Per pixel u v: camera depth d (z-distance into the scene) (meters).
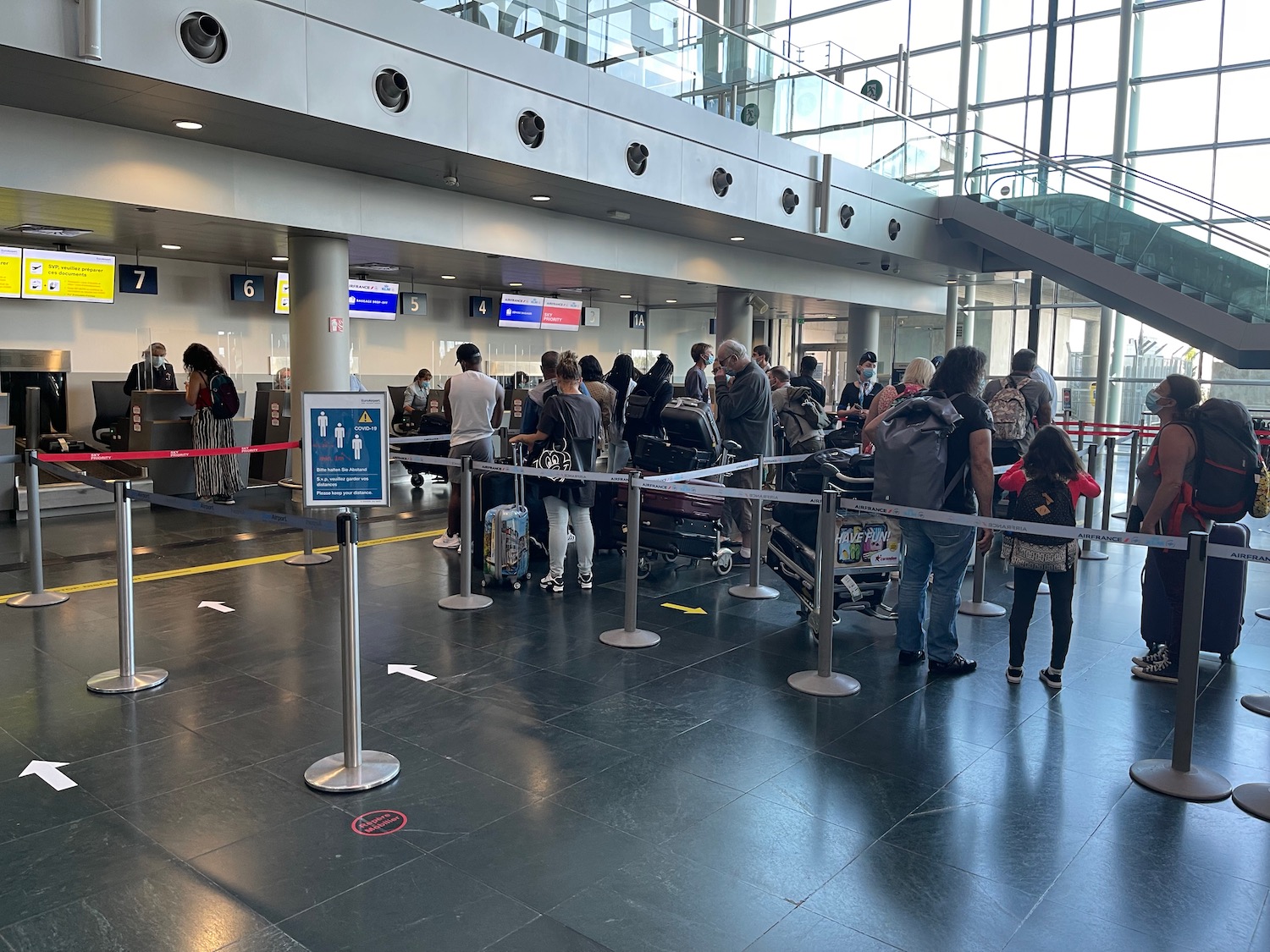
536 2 9.64
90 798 3.48
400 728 4.19
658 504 7.30
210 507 4.54
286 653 5.24
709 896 2.86
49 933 2.63
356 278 15.98
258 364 15.38
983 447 4.79
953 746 4.09
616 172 10.64
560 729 4.20
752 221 12.79
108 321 13.54
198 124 8.09
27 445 6.27
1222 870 3.06
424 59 8.58
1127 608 6.60
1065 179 15.48
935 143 16.56
